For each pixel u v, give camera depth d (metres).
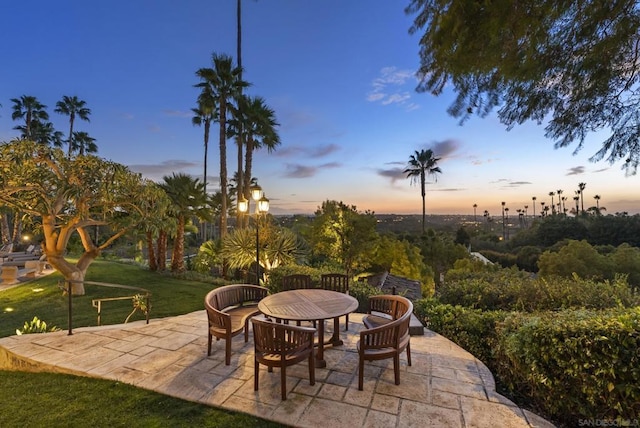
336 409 2.69
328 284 5.73
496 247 37.91
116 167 8.95
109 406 2.75
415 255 18.16
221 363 3.59
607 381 2.32
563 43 2.12
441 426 2.46
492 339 3.71
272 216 12.77
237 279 13.02
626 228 25.88
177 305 8.44
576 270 16.28
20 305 8.38
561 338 2.55
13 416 2.61
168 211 11.84
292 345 2.95
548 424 2.49
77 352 3.87
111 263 15.17
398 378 3.10
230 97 15.09
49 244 8.97
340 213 12.71
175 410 2.69
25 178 8.04
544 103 2.38
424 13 2.58
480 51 2.30
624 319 2.47
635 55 2.00
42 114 25.91
